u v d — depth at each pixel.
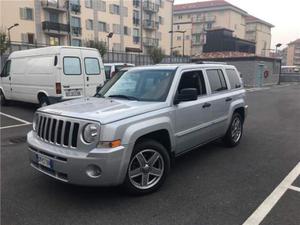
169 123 4.56
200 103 5.32
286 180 4.85
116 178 3.81
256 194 4.33
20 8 40.50
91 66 10.97
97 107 4.29
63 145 3.91
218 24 79.38
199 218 3.67
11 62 12.41
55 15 45.22
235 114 6.71
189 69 5.35
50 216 3.72
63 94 10.12
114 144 3.74
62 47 10.11
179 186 4.59
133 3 58.16
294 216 3.72
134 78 5.32
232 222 3.58
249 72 30.78
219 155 6.15
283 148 6.73
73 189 4.45
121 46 55.84
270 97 19.45
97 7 50.53
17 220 3.63
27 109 12.42
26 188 4.50
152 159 4.32
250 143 7.17
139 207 3.93
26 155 6.12
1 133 8.16
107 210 3.86
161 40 66.69
